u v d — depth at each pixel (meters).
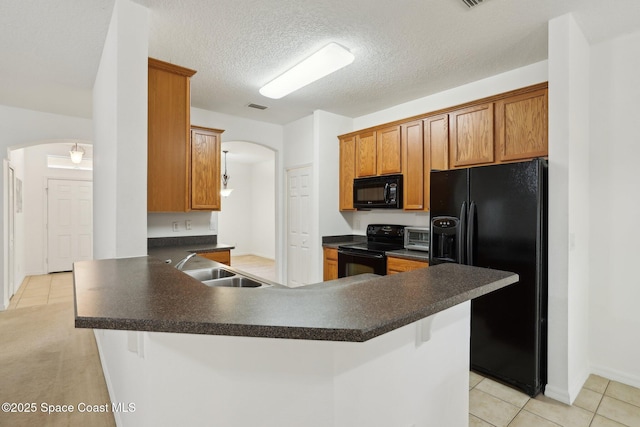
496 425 1.90
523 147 2.62
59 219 6.35
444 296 1.14
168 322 0.86
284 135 4.81
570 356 2.15
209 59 2.71
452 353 1.50
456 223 2.56
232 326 0.85
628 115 2.32
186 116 2.30
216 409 1.04
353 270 3.64
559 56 2.11
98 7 2.00
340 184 4.27
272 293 1.17
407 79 3.10
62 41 2.40
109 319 0.87
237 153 7.29
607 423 1.91
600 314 2.46
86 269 1.58
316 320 0.89
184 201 2.28
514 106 2.68
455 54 2.62
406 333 1.26
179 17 2.10
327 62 2.61
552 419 1.95
